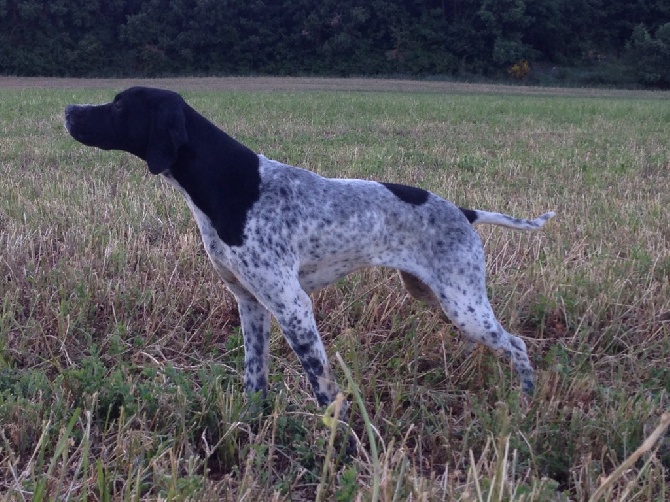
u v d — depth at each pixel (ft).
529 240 24.16
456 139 54.65
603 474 11.53
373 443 7.33
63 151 41.81
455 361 16.48
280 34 203.31
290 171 14.23
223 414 12.91
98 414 13.30
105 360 16.22
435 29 203.51
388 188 14.93
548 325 18.75
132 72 196.13
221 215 13.62
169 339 17.35
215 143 13.87
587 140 55.57
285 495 11.03
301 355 13.50
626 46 198.29
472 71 199.93
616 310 18.56
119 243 22.04
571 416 13.52
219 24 199.31
